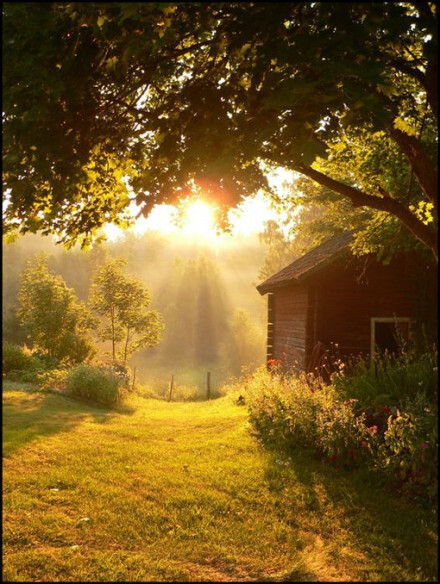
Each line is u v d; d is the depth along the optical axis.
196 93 5.91
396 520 5.76
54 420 11.70
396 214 7.86
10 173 5.78
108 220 8.08
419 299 13.11
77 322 25.67
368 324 13.55
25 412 12.55
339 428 7.91
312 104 4.93
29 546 5.02
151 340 28.28
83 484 6.88
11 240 7.32
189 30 5.61
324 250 16.84
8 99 4.71
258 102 5.63
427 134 9.15
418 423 6.86
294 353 15.56
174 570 4.62
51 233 7.73
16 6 4.23
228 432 10.67
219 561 4.84
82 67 5.46
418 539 5.30
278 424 9.55
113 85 6.57
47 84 4.67
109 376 17.48
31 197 6.32
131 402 18.28
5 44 4.43
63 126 5.86
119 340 28.42
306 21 5.09
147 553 4.97
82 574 4.51
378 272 13.60
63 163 5.92
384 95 6.28
